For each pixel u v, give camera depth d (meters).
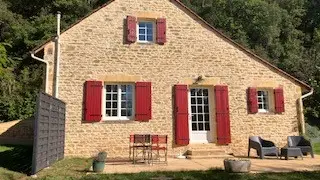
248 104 12.62
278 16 34.00
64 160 10.09
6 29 28.59
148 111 11.66
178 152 11.75
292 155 10.73
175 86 12.05
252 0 34.56
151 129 11.67
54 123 9.34
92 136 11.25
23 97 21.98
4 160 9.77
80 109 11.30
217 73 12.52
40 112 7.75
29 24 28.77
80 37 11.68
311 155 11.37
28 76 24.81
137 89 11.72
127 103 11.84
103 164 8.07
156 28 12.28
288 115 12.94
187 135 11.80
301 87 13.32
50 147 8.84
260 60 13.00
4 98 20.84
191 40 12.53
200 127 12.34
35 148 7.46
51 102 8.93
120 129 11.48
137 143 10.41
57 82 11.23
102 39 11.81
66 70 11.40
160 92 11.97
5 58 9.42
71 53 11.52
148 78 11.95
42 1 31.52
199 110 12.44
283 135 12.74
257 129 12.55
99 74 11.59
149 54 12.09
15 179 7.05
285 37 34.97
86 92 11.32
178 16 12.59
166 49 12.27
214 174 7.54
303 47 33.81
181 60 12.31
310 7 39.34
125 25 12.08
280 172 7.93
